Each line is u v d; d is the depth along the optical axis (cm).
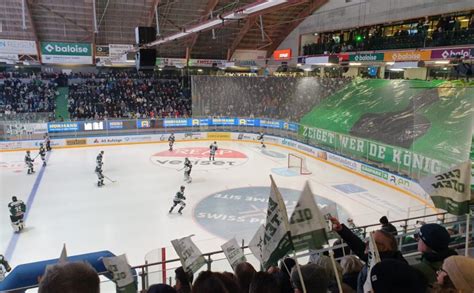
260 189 1875
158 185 1916
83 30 2992
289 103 3194
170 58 3591
